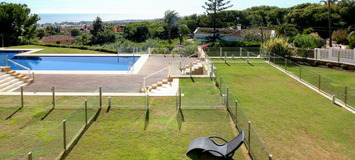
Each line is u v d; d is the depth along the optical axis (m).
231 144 7.32
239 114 9.22
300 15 71.31
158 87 14.55
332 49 21.98
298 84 15.52
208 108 11.08
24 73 17.52
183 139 8.47
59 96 12.12
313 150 8.05
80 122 9.13
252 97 12.96
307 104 12.09
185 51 27.45
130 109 10.81
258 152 6.78
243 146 8.14
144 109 10.84
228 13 87.88
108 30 80.00
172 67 18.38
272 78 16.84
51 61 25.64
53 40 91.31
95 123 9.52
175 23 72.00
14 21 42.59
